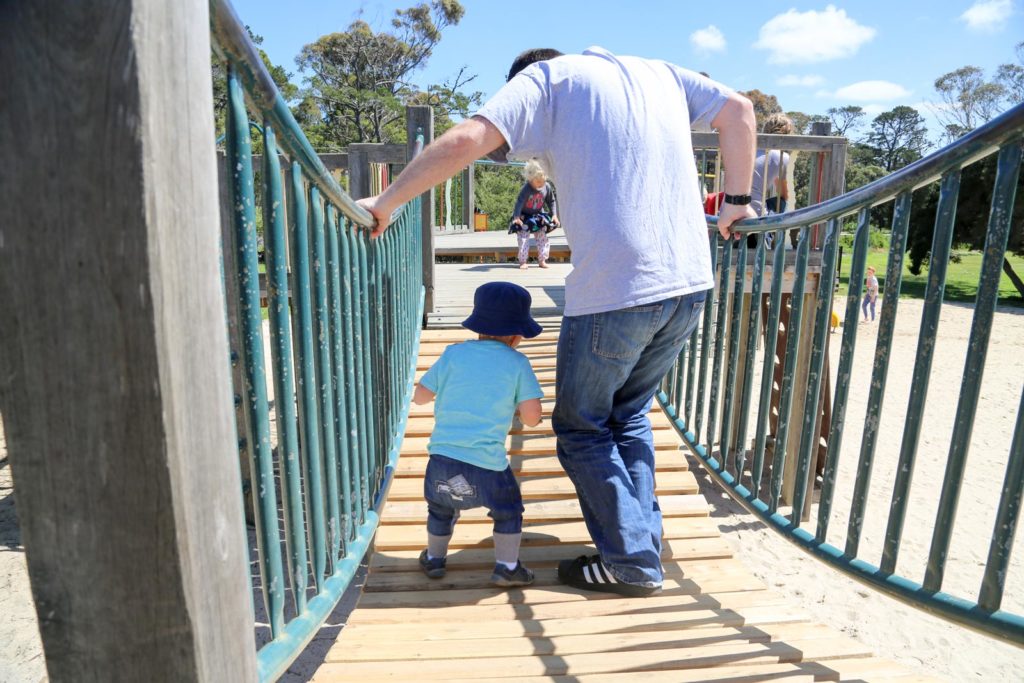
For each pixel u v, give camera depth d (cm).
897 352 1585
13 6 76
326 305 179
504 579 282
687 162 242
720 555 312
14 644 416
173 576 86
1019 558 596
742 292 294
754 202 608
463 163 221
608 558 264
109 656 88
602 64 239
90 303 80
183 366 86
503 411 281
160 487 84
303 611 158
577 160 229
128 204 78
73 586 86
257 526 135
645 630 252
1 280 79
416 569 301
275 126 144
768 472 750
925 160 179
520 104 224
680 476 371
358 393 229
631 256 228
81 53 76
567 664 225
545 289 754
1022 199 2675
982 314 163
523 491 354
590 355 240
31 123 77
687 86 258
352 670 223
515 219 962
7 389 82
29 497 84
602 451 261
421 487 357
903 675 224
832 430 221
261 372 132
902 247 193
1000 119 157
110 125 77
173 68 82
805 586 536
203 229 89
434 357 489
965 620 168
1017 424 155
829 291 227
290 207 158
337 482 191
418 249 513
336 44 4594
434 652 234
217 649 94
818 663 231
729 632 249
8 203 78
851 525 208
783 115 636
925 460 873
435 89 4725
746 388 286
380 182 651
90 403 82
